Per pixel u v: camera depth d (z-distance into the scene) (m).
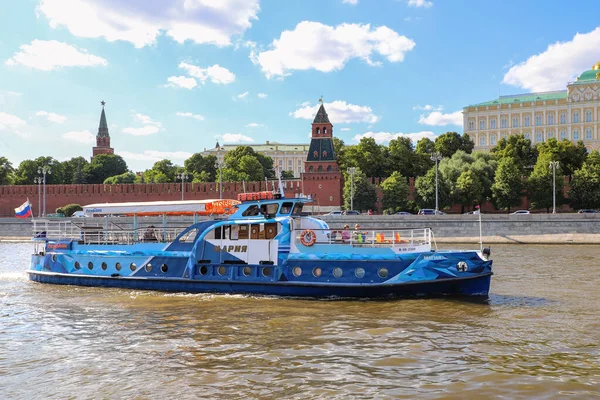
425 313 17.31
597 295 20.92
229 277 21.27
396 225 58.78
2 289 23.67
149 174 120.69
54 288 23.73
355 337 14.45
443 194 79.50
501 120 148.62
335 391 10.51
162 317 17.34
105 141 190.25
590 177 78.31
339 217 60.00
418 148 110.94
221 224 21.48
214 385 10.94
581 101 138.62
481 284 19.48
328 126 87.31
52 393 10.70
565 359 12.38
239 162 110.19
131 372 11.86
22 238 68.12
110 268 23.64
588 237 53.25
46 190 89.00
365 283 19.52
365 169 96.81
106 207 24.16
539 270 30.17
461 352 12.98
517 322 16.09
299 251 20.36
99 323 16.72
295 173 167.62
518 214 55.88
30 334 15.49
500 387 10.59
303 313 17.53
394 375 11.40
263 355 12.91
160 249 22.56
